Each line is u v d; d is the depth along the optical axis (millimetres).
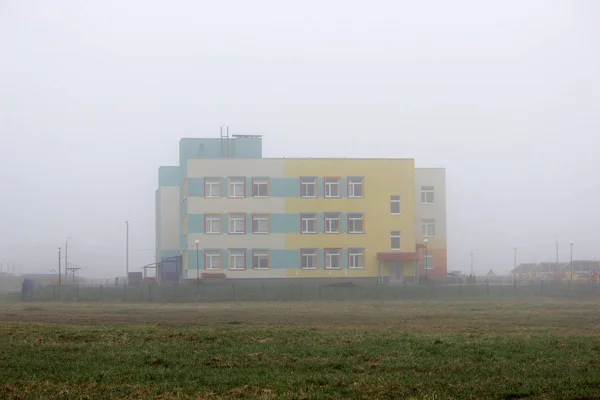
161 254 101562
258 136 96000
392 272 85375
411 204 85875
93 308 54844
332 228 85000
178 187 102562
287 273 84250
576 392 16344
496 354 22078
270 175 84625
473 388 16812
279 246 84312
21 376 18578
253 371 19266
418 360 21031
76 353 22531
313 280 84312
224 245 83688
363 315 43938
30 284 72938
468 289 70375
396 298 67375
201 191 83750
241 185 84312
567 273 114000
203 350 23188
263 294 68688
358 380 17781
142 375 18609
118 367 19875
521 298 65938
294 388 16891
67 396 16016
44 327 32062
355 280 84812
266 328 32031
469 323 36625
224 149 95188
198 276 76375
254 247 84000
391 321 38344
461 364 20234
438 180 93125
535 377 18188
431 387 16953
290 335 27938
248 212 84062
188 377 18344
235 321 38594
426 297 68000
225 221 83750
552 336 27953
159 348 23719
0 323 35719
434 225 92750
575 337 27281
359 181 85562
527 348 23406
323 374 18828
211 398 15836
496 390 16547
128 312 48781
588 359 21016
